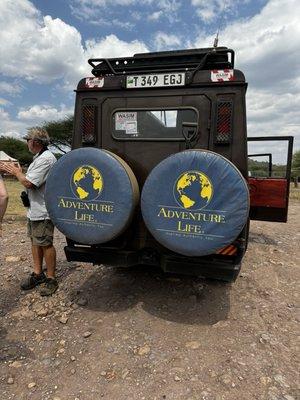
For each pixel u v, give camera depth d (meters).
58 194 3.79
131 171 3.92
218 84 3.87
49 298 4.43
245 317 4.05
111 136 4.34
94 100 4.35
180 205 3.40
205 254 3.37
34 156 4.57
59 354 3.37
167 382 2.99
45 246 4.50
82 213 3.73
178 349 3.43
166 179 3.43
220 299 4.46
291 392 2.88
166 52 4.20
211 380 3.01
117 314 4.04
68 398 2.83
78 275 5.14
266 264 5.89
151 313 4.07
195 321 3.93
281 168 6.93
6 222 9.26
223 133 3.88
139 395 2.85
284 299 4.60
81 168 3.71
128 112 4.25
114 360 3.28
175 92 4.05
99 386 2.96
